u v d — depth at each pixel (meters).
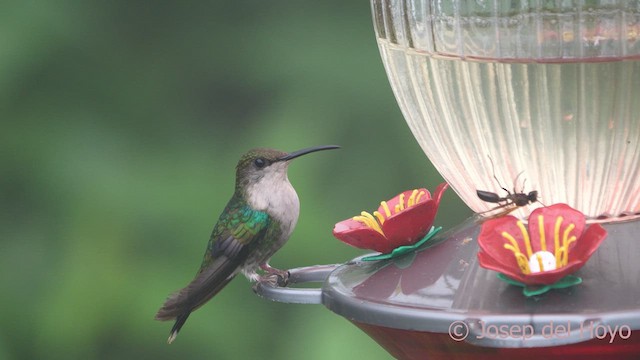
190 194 9.76
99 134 10.09
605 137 4.79
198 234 9.64
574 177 4.86
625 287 4.24
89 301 9.56
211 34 10.52
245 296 9.65
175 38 10.54
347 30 10.03
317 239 9.26
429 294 4.47
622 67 4.71
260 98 10.24
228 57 10.45
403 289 4.57
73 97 10.20
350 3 10.15
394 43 5.27
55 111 10.11
